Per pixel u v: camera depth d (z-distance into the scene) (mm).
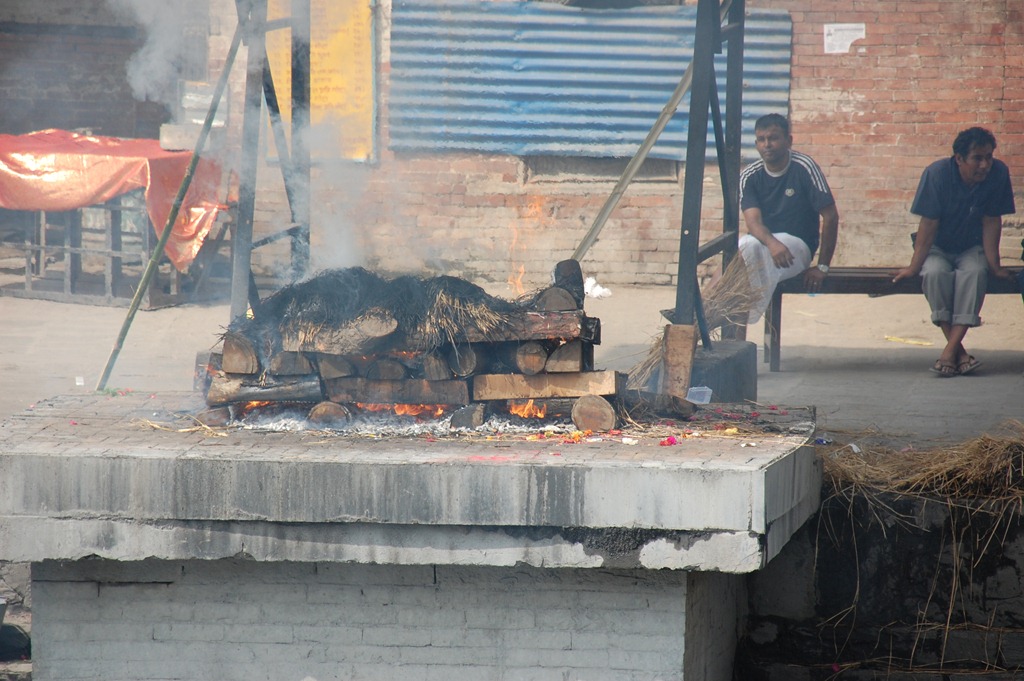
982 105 44094
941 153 44469
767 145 33875
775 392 30766
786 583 21312
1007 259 44188
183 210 42406
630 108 45250
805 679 21156
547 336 19328
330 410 19578
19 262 49719
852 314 42125
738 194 31625
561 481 17156
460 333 19359
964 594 20594
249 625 18688
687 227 25156
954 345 32938
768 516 17047
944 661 20750
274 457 17578
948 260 33625
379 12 45531
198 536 17828
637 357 34531
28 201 42531
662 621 17938
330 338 19328
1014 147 44031
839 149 44906
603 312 41750
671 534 17125
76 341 36938
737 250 30953
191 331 38906
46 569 18766
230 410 19984
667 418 20656
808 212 34594
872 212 45062
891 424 26438
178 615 18734
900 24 44094
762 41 44562
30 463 17859
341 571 18516
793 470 18375
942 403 29000
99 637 18812
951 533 20547
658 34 44781
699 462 17188
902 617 20906
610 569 18000
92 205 42219
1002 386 31328
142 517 17781
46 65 54125
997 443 20969
